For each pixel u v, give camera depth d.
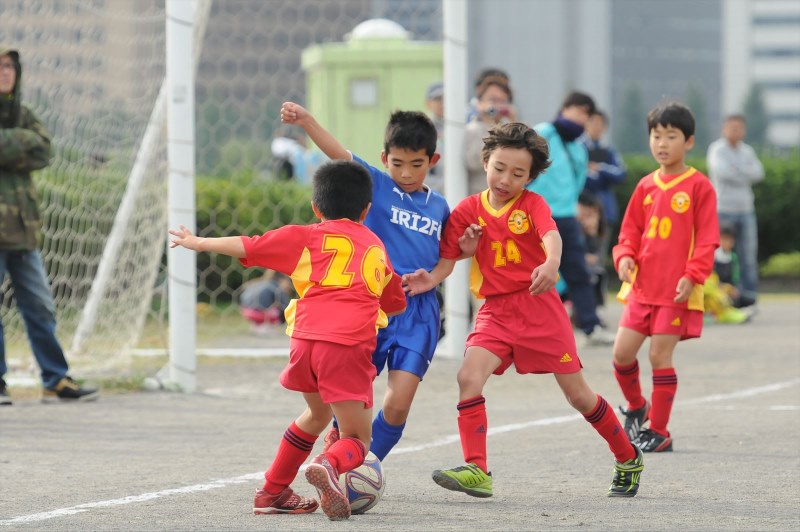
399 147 19.34
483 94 39.91
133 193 41.50
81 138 42.75
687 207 24.39
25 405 30.86
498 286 19.95
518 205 19.84
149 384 33.91
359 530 16.77
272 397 32.81
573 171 42.03
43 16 40.81
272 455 24.20
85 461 23.47
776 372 37.41
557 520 17.59
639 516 17.91
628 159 73.81
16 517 18.09
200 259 58.22
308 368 17.67
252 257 17.81
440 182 42.84
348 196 18.12
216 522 17.58
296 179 59.41
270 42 59.00
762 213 77.31
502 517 17.86
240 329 51.84
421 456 24.11
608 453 24.25
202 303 59.12
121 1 44.06
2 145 29.66
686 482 21.03
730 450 24.28
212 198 55.88
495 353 19.75
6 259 30.92
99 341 41.06
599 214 49.41
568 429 27.27
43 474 22.08
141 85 43.19
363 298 17.78
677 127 24.55
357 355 17.62
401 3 55.44
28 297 31.12
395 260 19.67
